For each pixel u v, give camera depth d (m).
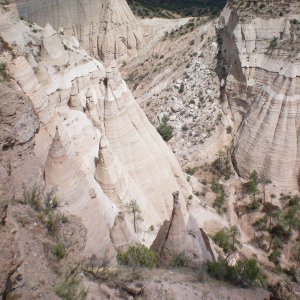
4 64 21.42
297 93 46.47
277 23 50.88
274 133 47.22
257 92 50.91
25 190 16.61
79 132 27.52
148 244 27.98
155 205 34.28
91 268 15.25
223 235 36.00
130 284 15.00
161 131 52.12
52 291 11.89
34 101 21.78
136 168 33.38
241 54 52.44
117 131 32.62
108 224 22.64
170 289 15.34
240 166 49.81
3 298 10.45
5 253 11.41
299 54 47.22
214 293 15.95
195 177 48.56
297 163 46.66
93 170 27.56
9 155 17.34
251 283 17.59
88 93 31.41
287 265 37.19
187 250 20.92
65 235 15.26
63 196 18.67
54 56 30.64
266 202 44.81
